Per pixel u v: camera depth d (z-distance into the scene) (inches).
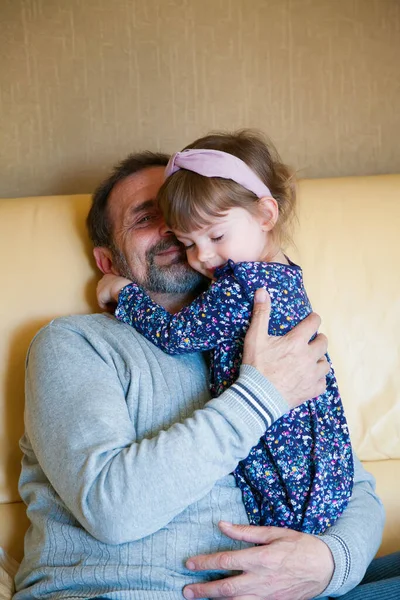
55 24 69.9
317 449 45.2
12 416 55.1
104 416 43.8
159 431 45.5
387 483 56.3
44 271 57.6
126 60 70.9
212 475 41.6
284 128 72.9
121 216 54.4
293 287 47.8
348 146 73.6
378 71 72.8
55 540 44.5
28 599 43.8
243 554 41.5
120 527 40.6
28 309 56.8
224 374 46.9
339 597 45.1
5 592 45.3
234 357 46.8
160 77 71.3
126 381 47.5
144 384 47.3
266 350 44.4
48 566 43.5
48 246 58.3
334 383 48.8
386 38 72.3
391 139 73.6
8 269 57.4
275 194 51.2
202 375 49.6
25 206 60.0
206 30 71.0
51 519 45.8
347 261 59.4
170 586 41.6
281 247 56.5
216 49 71.3
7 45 69.8
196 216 46.5
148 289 53.9
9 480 54.6
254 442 42.5
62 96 70.9
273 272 47.0
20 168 71.8
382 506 50.5
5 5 69.2
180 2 70.4
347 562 43.6
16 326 56.4
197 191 46.4
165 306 54.7
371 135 73.6
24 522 53.5
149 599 40.9
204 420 42.4
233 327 46.4
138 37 70.6
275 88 72.3
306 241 59.6
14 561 50.6
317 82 72.5
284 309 46.7
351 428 57.6
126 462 41.4
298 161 73.4
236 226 47.2
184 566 42.7
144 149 72.2
